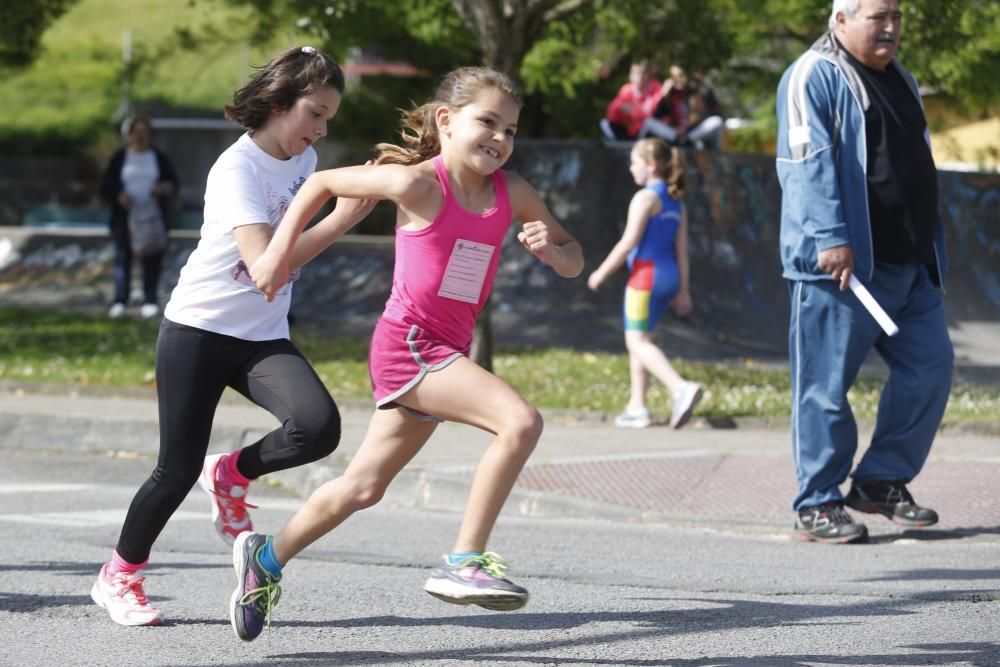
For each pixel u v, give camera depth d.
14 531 19.62
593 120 66.25
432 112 11.74
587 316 43.75
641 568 16.81
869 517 20.16
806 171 18.05
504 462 11.42
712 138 48.66
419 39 61.88
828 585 15.57
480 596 11.16
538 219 12.27
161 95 104.00
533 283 45.22
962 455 24.55
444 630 13.40
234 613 12.42
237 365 13.32
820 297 18.34
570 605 14.55
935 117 66.69
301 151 13.05
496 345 40.75
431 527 20.48
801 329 18.56
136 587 13.70
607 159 46.91
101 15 140.50
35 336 41.53
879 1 18.00
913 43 34.19
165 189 45.00
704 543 18.83
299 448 13.15
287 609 14.32
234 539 14.18
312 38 47.53
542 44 54.50
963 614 14.05
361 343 40.59
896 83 18.48
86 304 49.44
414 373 11.81
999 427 27.91
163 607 14.45
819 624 13.61
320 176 11.77
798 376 18.67
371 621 13.77
